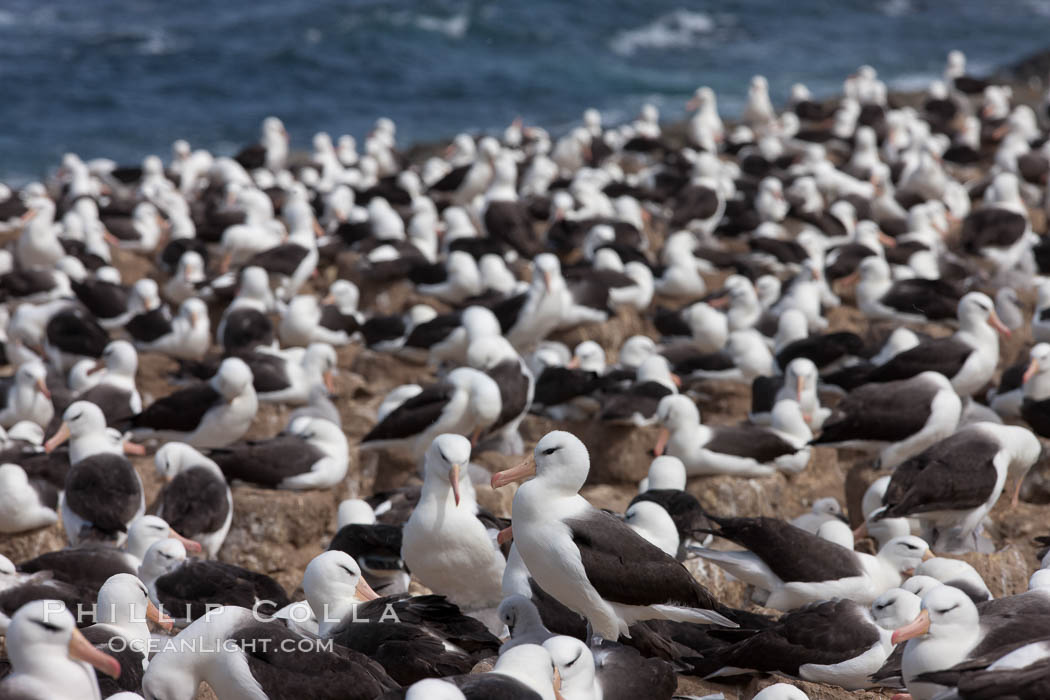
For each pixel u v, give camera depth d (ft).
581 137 123.24
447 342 66.13
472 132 166.71
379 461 57.67
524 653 28.35
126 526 46.34
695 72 197.67
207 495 46.91
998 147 128.98
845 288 81.41
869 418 51.75
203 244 86.89
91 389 60.29
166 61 186.60
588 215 92.32
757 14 234.99
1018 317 70.59
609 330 72.02
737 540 40.47
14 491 46.70
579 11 223.30
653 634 33.76
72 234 90.38
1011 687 28.12
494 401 53.47
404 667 31.89
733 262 84.89
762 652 34.58
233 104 173.27
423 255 83.46
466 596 40.81
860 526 48.16
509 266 81.30
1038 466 52.49
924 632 31.58
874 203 102.01
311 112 172.04
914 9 249.34
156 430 56.80
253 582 40.32
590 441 57.88
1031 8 253.85
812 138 132.05
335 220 96.94
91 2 215.10
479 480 50.67
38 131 157.17
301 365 64.90
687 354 67.05
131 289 76.43
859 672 33.47
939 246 88.12
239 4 217.15
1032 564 46.50
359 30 202.49
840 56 212.02
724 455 50.85
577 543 32.71
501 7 217.77
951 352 57.31
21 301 77.61
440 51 199.93
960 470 44.70
